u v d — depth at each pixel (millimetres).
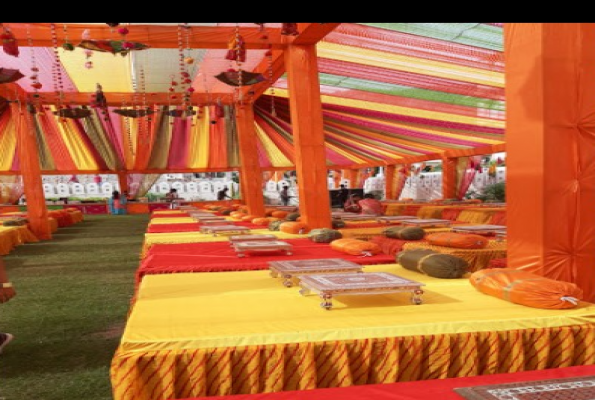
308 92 6016
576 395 1367
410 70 6664
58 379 2695
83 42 4289
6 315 4094
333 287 2209
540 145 2570
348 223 7391
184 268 3596
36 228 9852
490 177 15273
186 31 5816
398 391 1467
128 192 19625
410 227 5082
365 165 17312
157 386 1716
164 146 14031
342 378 1804
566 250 2594
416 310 2137
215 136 13711
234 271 3506
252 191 10234
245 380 1771
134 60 7215
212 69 7980
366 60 6398
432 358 1881
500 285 2344
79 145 13625
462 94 7648
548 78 2547
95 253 7926
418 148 13312
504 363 1934
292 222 6121
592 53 2580
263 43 5980
